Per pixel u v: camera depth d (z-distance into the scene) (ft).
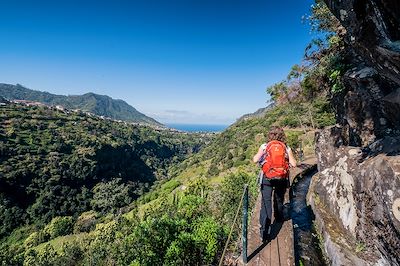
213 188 56.59
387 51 12.10
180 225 25.82
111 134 642.63
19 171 363.97
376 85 18.66
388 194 12.71
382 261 13.83
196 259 25.59
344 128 26.27
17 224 323.57
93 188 430.61
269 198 15.05
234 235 29.60
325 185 23.56
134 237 25.88
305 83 35.78
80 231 288.71
